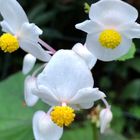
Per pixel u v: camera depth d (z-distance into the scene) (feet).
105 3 0.53
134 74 1.21
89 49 0.56
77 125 1.01
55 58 0.53
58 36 1.07
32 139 0.77
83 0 1.11
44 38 1.11
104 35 0.54
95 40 0.56
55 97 0.54
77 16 1.15
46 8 1.13
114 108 1.06
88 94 0.53
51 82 0.54
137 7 1.12
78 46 0.57
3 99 0.84
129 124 1.11
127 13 0.53
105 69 1.15
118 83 1.20
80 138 0.93
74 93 0.54
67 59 0.53
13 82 0.86
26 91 0.62
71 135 0.93
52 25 1.13
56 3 1.11
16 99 0.84
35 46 0.57
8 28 0.58
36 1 1.11
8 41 0.57
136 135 1.11
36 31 0.55
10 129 0.80
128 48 0.56
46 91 0.54
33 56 0.64
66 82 0.54
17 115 0.82
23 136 0.78
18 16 0.56
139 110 1.11
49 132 0.57
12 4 0.55
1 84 0.86
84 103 0.55
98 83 1.17
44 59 0.58
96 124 0.74
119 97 1.16
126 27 0.55
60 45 1.16
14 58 1.12
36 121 0.58
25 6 1.12
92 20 0.54
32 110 0.82
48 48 0.58
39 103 0.82
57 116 0.53
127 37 0.56
